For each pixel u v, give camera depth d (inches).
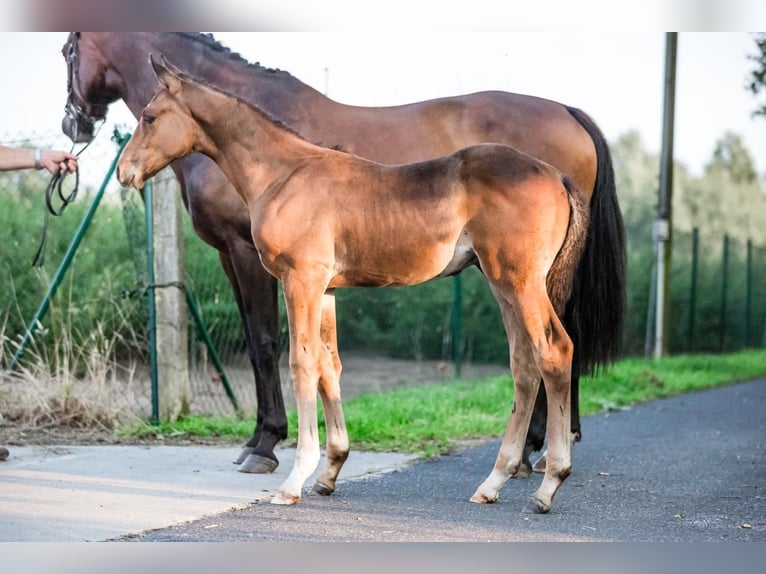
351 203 207.3
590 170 251.1
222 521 194.4
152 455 265.1
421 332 548.1
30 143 331.3
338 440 219.6
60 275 321.7
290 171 214.7
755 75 501.4
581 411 374.9
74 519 192.4
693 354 687.1
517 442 214.7
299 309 208.7
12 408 310.3
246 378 398.6
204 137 222.5
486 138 251.4
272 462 245.3
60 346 358.3
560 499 219.9
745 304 775.7
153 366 316.5
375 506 209.3
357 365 522.6
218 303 395.5
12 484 223.0
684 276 708.0
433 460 265.4
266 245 210.7
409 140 251.6
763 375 560.1
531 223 197.3
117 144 319.6
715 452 285.1
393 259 206.4
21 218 433.4
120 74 282.7
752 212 1033.5
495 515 202.5
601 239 250.4
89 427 308.3
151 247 319.9
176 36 272.4
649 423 347.6
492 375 497.0
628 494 225.9
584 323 248.5
